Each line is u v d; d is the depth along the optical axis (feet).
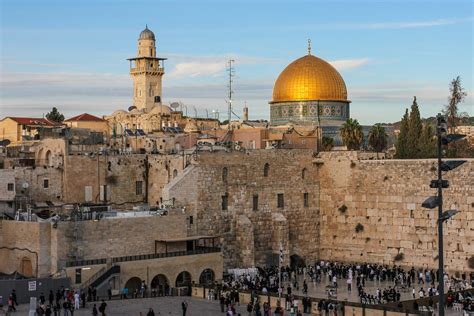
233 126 628.28
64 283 318.24
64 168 392.06
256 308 285.84
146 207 392.47
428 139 483.92
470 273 391.24
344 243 441.27
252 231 412.57
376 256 427.74
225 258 408.67
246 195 419.33
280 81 602.44
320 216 451.53
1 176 376.07
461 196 395.96
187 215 385.91
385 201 424.87
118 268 333.42
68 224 337.11
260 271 407.44
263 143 502.79
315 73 593.01
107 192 404.77
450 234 399.24
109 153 426.51
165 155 413.18
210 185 403.54
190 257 360.48
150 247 362.33
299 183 444.14
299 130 532.73
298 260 440.86
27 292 310.86
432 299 317.63
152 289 342.85
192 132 558.56
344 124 561.43
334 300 305.73
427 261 408.05
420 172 411.54
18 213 354.13
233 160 415.23
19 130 598.75
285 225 428.97
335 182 445.78
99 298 322.55
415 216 413.18
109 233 348.38
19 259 343.87
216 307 308.19
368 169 432.25
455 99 500.74
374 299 325.62
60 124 625.00
